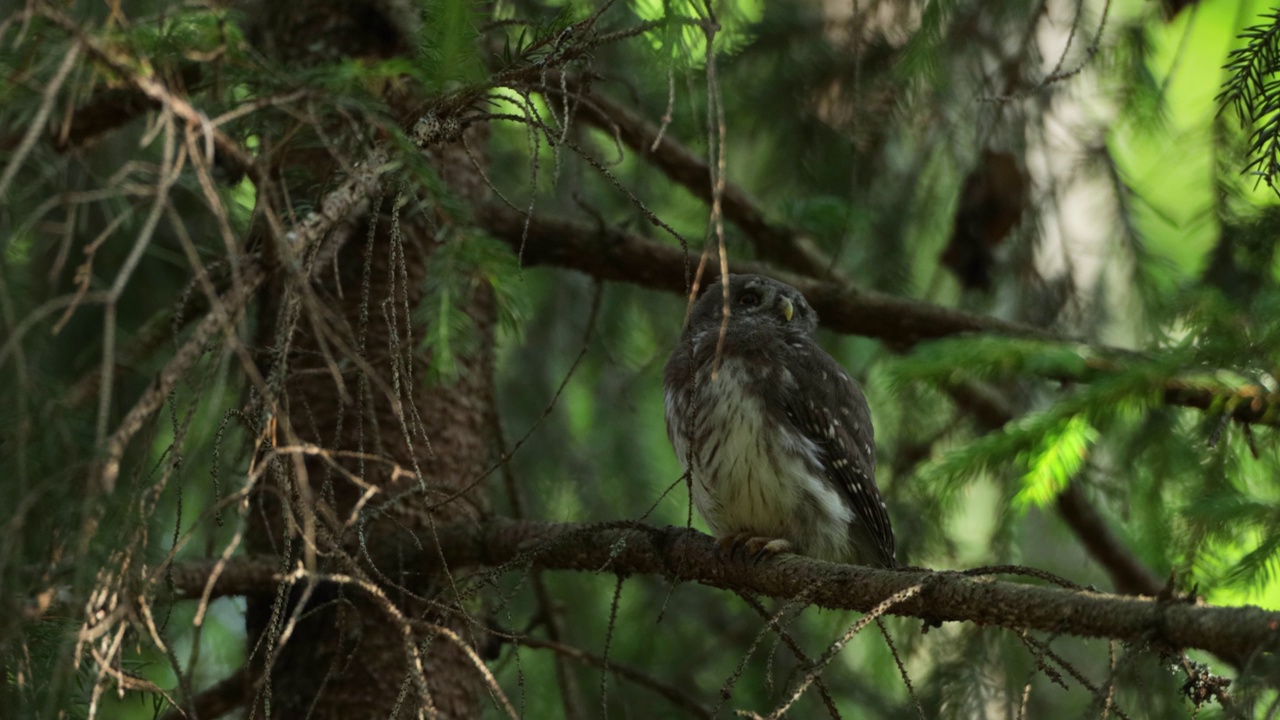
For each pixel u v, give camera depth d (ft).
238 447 23.31
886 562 36.04
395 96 28.32
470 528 28.91
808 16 38.88
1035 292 39.32
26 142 15.55
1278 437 28.45
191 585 26.81
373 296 30.07
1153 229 42.37
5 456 17.78
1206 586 28.48
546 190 32.91
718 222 17.49
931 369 25.45
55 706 16.69
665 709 40.27
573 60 20.85
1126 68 34.76
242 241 21.31
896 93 37.65
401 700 17.87
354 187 20.20
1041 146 38.65
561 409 42.86
